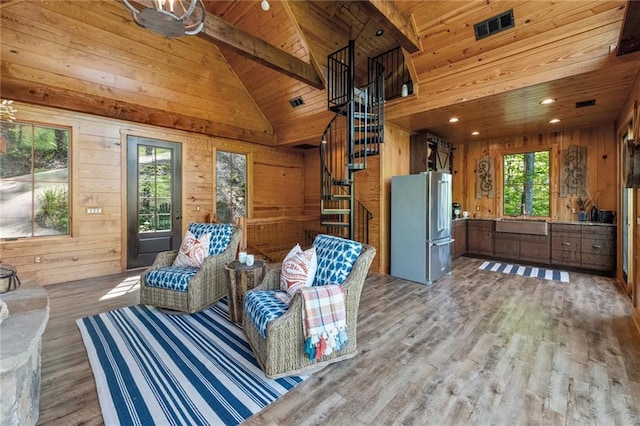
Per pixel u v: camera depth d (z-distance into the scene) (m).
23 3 3.50
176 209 5.11
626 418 1.55
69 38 3.85
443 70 3.66
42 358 2.12
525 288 3.86
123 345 2.31
